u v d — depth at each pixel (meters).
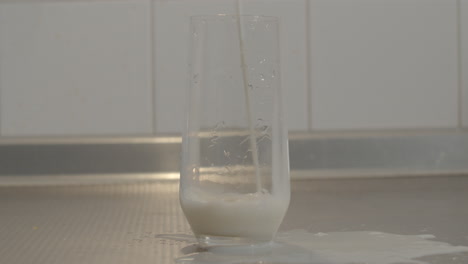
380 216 0.85
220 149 0.66
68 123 1.23
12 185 1.17
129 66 1.23
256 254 0.66
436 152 1.20
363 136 1.19
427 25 1.23
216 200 0.66
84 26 1.23
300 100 1.23
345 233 0.75
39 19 1.23
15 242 0.74
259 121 0.66
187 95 0.67
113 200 1.01
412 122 1.24
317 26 1.23
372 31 1.23
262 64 0.66
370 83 1.23
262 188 0.66
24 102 1.23
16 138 1.23
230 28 0.65
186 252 0.68
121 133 1.23
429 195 1.02
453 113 1.24
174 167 1.19
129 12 1.23
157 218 0.86
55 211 0.92
